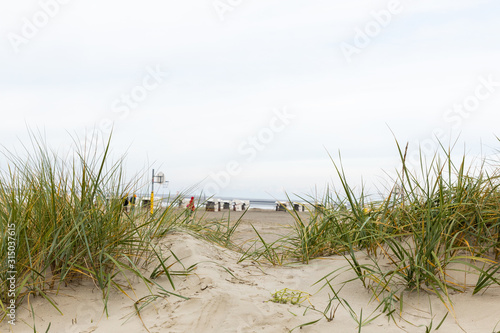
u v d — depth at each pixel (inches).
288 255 206.8
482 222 155.2
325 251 200.2
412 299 136.9
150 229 185.0
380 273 147.0
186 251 176.4
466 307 126.3
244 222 362.3
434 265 142.8
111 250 152.0
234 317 125.6
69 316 126.2
